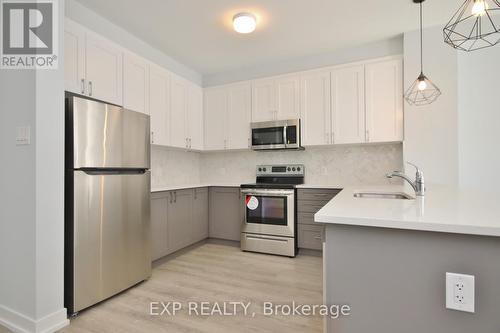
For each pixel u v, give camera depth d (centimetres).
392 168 341
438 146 286
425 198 150
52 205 178
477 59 296
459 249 89
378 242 100
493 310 86
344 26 284
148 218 255
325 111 342
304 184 363
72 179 192
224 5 244
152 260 282
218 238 381
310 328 178
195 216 356
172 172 390
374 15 264
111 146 217
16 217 177
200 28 285
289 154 395
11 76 179
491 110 293
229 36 303
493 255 86
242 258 322
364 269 102
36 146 170
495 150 292
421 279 94
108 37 271
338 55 342
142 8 249
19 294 176
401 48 311
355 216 101
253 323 183
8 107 181
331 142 338
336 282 106
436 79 287
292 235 327
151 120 315
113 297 221
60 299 181
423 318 94
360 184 355
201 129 411
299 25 280
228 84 398
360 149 357
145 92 306
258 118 378
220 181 438
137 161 242
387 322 99
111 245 217
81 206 196
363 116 323
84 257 197
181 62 374
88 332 174
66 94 224
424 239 94
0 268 186
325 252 108
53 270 178
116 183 223
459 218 94
